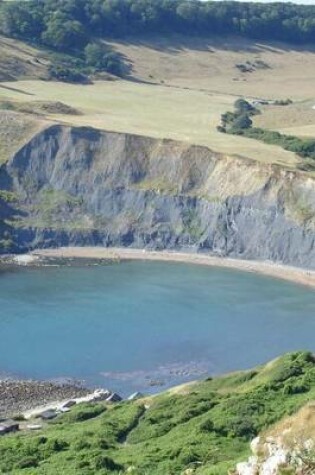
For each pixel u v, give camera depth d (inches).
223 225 7253.9
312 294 6171.3
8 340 5152.6
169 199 7509.8
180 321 5521.7
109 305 5812.0
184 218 7411.4
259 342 5167.3
